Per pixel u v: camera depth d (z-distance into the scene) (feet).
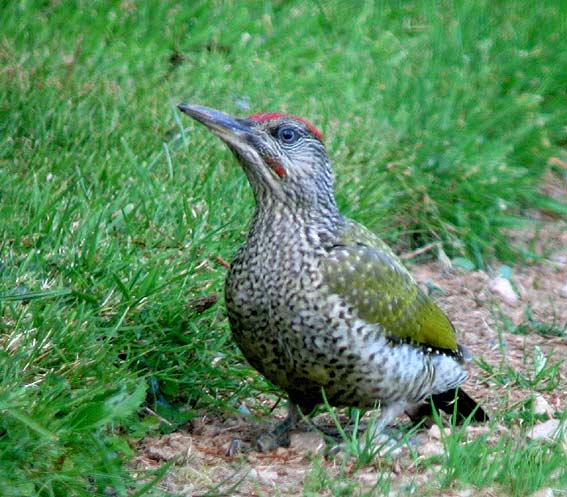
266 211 29.66
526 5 61.67
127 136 42.98
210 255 36.65
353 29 55.67
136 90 46.60
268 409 34.04
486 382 37.45
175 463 29.43
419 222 47.24
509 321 43.06
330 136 47.32
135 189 39.22
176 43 51.85
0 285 32.07
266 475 28.81
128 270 34.78
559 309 45.01
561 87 56.85
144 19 52.49
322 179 29.91
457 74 53.83
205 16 53.78
